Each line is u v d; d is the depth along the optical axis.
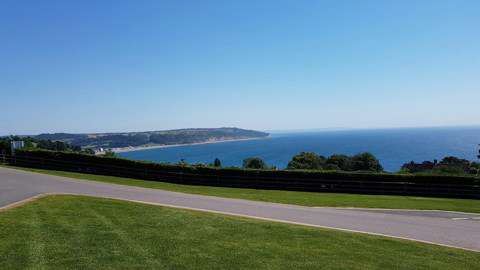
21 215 14.20
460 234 16.11
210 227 14.16
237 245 12.05
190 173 35.62
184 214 16.23
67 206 16.44
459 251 13.17
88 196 19.66
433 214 22.22
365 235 14.70
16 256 9.79
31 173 32.19
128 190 25.03
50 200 17.62
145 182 32.84
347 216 19.30
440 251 13.03
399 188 33.84
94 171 37.53
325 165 60.00
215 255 10.89
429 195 33.47
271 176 34.78
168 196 23.23
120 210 16.22
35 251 10.25
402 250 12.85
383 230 16.17
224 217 16.23
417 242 14.13
